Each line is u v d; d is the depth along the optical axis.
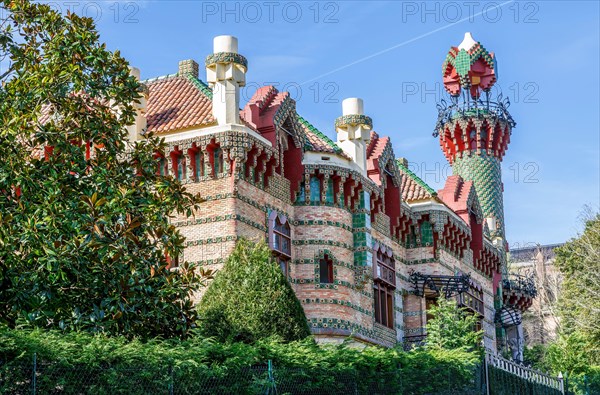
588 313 59.28
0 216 23.36
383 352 27.67
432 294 44.91
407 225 44.69
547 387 41.16
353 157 39.41
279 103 36.41
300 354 24.09
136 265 24.59
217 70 34.75
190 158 34.59
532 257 100.62
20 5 26.61
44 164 24.83
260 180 35.28
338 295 37.00
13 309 23.12
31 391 18.02
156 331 25.08
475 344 39.97
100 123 26.34
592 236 62.03
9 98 25.86
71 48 26.11
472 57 60.84
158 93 38.94
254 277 28.17
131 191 24.98
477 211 51.34
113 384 19.55
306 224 37.22
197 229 34.09
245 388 22.38
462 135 61.03
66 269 23.59
